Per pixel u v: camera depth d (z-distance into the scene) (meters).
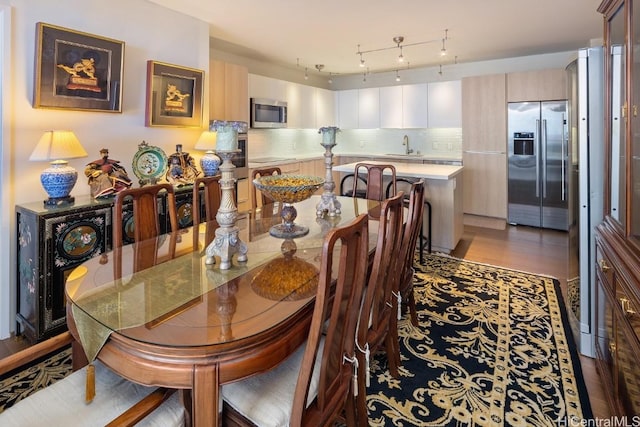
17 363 1.22
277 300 1.32
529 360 2.15
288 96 5.91
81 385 1.24
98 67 2.81
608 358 1.71
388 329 1.86
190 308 1.27
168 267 1.65
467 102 5.58
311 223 2.41
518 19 3.82
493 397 1.84
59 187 2.45
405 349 2.27
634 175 1.49
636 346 1.25
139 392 1.22
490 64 5.77
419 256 3.96
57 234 2.34
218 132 1.53
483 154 5.50
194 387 1.06
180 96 3.44
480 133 5.50
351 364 1.35
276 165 5.43
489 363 2.12
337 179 6.75
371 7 3.43
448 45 4.77
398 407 1.78
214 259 1.72
